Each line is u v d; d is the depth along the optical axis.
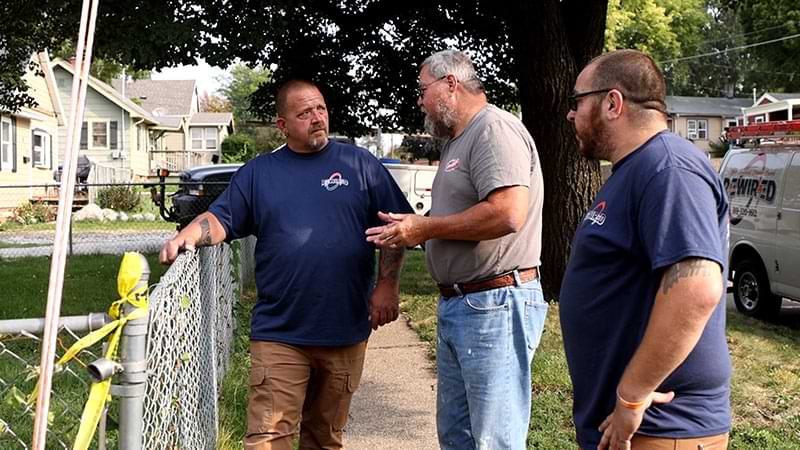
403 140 22.72
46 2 7.45
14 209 21.28
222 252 5.29
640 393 1.98
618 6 34.19
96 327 2.10
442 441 3.35
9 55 10.64
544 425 4.70
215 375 4.40
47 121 25.64
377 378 5.82
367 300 3.52
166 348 2.58
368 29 9.84
